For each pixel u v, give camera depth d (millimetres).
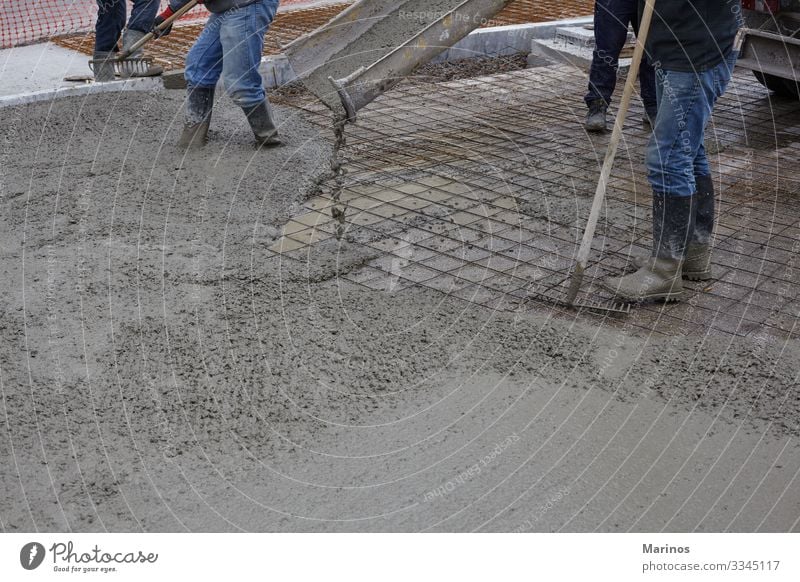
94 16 9883
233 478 2639
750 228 4391
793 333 3432
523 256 4105
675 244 3598
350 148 5543
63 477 2617
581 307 3623
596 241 4254
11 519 2451
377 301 3682
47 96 6305
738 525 2443
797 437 2816
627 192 4844
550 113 6297
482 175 5094
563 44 7785
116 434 2814
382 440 2820
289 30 8516
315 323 3498
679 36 3256
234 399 3008
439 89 6973
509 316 3566
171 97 6426
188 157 5250
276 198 4730
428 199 4758
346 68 5934
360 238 4293
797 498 2553
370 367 3211
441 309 3617
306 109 6344
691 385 3094
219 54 5207
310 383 3111
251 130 5766
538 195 4797
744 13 5938
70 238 4180
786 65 5762
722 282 3861
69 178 4910
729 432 2844
